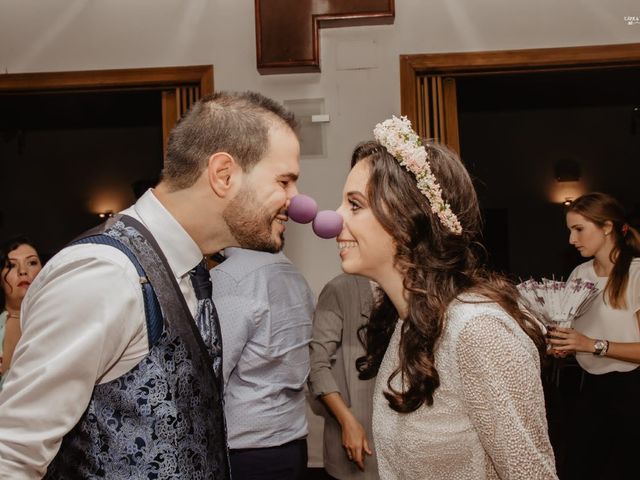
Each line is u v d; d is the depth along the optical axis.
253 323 2.26
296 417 2.40
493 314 1.25
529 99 4.93
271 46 3.94
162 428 1.21
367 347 1.72
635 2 3.97
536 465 1.18
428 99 4.14
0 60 4.09
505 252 6.57
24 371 1.14
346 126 4.07
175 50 4.09
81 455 1.20
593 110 6.53
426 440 1.32
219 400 1.37
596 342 3.09
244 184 1.35
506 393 1.20
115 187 6.41
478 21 4.02
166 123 4.19
